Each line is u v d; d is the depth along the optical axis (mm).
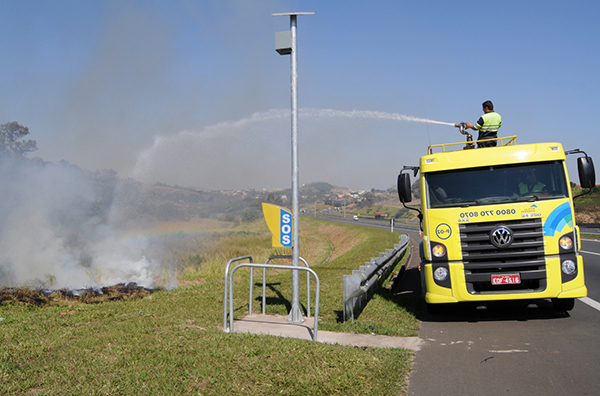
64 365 4914
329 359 5172
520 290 7117
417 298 9672
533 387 4594
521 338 6438
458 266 7223
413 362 5477
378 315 8055
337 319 7867
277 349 5516
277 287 11477
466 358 5605
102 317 7789
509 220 7113
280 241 7930
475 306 8828
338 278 13242
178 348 5586
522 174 7430
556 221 7027
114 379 4500
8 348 5594
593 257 17000
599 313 7754
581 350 5742
